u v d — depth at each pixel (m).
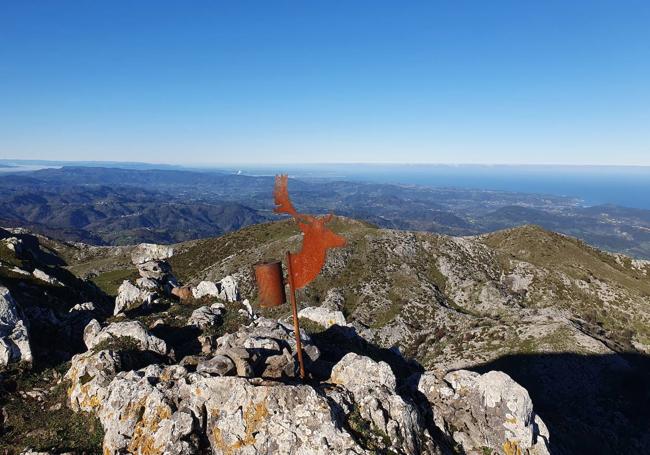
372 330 93.44
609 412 58.16
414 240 138.75
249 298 112.50
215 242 159.88
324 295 113.94
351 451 13.35
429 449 15.37
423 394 18.64
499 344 75.38
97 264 137.88
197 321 28.17
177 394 15.63
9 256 40.12
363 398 15.76
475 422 17.44
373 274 120.25
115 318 28.67
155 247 155.50
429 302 106.81
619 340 89.12
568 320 81.12
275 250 129.12
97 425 16.31
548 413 54.06
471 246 139.62
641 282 126.69
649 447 52.28
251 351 17.97
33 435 16.11
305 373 18.20
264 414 14.18
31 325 24.97
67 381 19.03
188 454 14.05
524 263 131.12
